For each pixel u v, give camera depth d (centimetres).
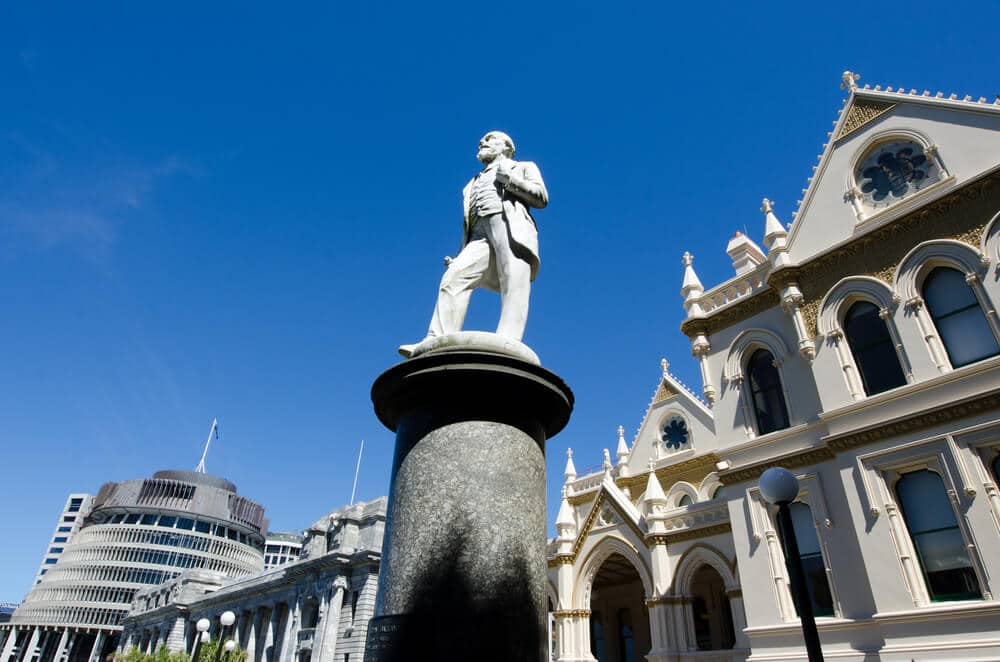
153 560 10856
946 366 1470
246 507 12662
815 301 1788
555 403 485
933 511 1402
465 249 590
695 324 2109
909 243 1628
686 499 3155
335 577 5525
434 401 458
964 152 1588
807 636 647
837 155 1883
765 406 1888
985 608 1230
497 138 674
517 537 414
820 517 1588
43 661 10044
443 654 359
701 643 2677
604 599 3291
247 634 6825
